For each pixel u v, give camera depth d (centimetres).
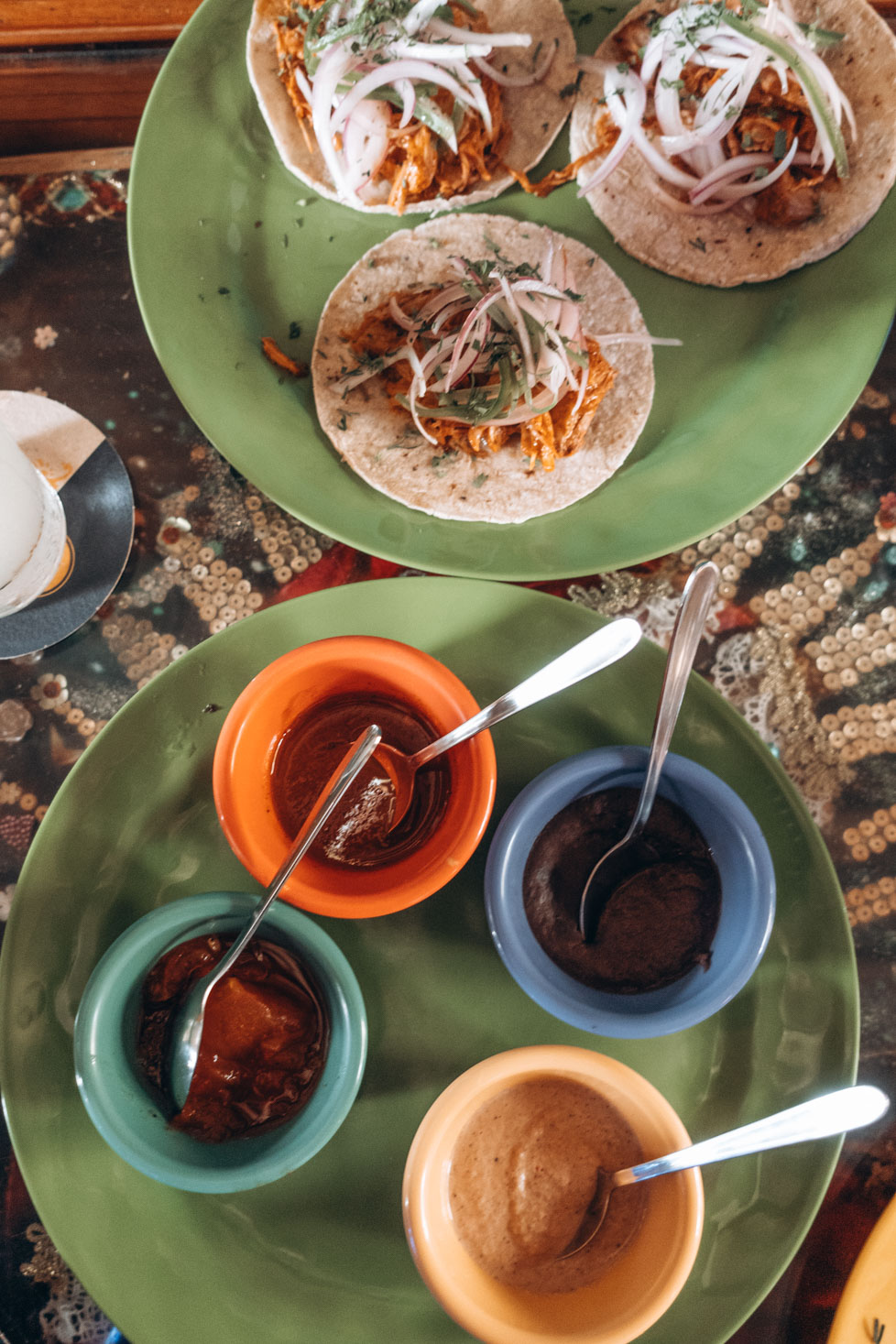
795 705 134
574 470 140
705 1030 118
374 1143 116
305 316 144
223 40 139
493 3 151
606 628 100
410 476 138
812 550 138
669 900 113
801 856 117
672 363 144
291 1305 110
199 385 131
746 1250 109
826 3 146
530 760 125
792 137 144
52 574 127
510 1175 105
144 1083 104
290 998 108
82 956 115
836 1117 90
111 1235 109
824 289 140
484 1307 96
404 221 148
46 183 142
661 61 144
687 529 128
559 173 148
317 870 104
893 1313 110
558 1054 99
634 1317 93
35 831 128
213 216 141
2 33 138
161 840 119
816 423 132
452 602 120
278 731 114
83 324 139
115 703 132
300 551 136
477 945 120
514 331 139
